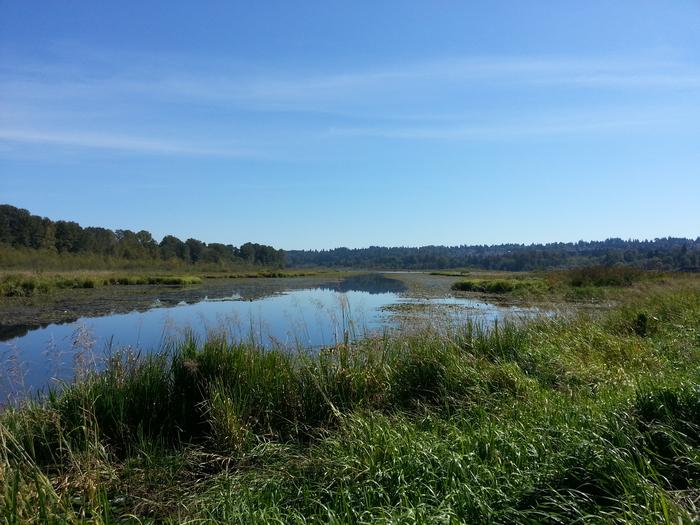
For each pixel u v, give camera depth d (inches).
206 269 3063.5
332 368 248.4
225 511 144.3
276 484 160.6
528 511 124.1
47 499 138.7
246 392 227.6
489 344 314.2
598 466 136.6
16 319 753.0
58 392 236.2
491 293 1154.7
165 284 1817.2
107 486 171.3
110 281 1754.4
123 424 205.8
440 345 295.4
